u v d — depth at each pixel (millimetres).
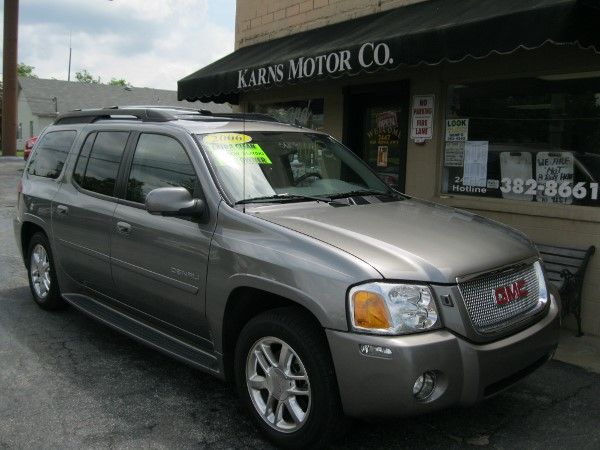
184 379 4461
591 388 4410
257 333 3551
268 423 3545
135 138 4785
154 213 3938
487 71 6422
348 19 8141
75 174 5348
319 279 3217
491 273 3381
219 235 3789
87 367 4633
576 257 5641
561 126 5961
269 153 4480
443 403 3105
